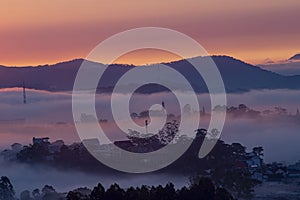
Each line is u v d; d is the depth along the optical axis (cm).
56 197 9612
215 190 6022
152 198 5712
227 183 8700
